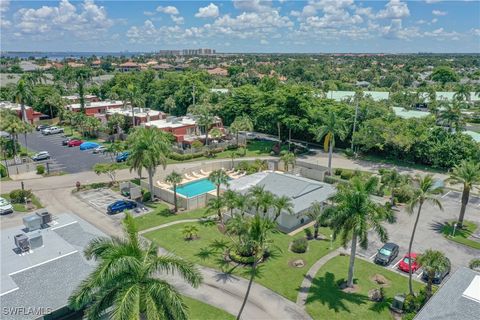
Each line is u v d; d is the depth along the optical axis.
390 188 52.97
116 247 19.66
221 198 44.88
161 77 169.88
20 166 67.94
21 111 103.12
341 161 74.44
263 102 87.56
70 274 28.19
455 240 41.91
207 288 33.28
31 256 29.66
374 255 39.06
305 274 35.44
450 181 44.97
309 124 77.81
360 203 29.66
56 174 65.19
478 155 64.50
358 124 79.06
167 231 44.72
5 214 49.09
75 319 26.56
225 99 103.25
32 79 145.75
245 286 33.59
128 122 96.44
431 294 30.41
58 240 32.53
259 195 40.72
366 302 31.22
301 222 47.53
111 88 145.88
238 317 27.81
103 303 18.59
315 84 181.75
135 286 17.95
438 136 69.94
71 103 120.06
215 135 81.81
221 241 42.22
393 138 69.62
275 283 34.00
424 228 45.06
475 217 48.09
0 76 198.12
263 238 30.44
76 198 55.09
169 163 73.44
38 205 52.12
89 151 80.94
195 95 114.88
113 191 58.12
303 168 64.50
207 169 69.19
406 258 36.84
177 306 18.20
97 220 47.72
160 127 83.06
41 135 97.00
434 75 192.62
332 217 30.44
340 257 38.66
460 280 28.16
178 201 52.97
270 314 29.86
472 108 133.25
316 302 31.22
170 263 19.44
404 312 29.70
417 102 125.38
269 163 69.50
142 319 18.61
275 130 88.69
